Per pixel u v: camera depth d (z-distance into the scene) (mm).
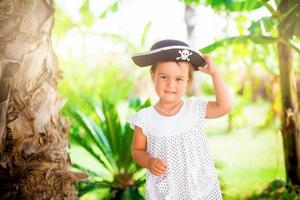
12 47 2809
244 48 5488
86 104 5508
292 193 4867
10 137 2830
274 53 5652
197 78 11125
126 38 6703
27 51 2828
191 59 2660
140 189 5449
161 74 2652
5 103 2795
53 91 2957
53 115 2949
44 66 2896
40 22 2859
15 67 2816
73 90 5629
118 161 5086
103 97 5270
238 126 11250
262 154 7941
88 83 10617
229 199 5062
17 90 2828
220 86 2732
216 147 9078
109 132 5109
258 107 13836
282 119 5188
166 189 2676
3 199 2820
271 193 5105
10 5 2801
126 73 11469
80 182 4832
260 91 13633
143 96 13469
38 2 2854
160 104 2746
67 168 3047
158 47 2695
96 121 5570
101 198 5098
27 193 2848
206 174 2713
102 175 5387
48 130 2908
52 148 2914
